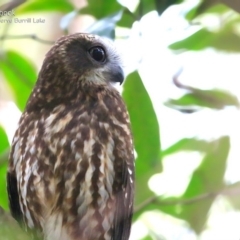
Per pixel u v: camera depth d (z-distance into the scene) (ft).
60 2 40.50
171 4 34.65
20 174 35.68
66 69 37.47
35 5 40.63
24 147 35.63
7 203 39.45
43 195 35.27
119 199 35.65
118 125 36.17
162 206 40.47
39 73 37.78
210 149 40.34
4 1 39.19
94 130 35.58
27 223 36.14
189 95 39.81
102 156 35.27
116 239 36.06
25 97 40.78
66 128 35.50
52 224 35.55
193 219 40.73
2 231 30.09
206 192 40.42
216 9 40.04
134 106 38.47
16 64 40.93
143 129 38.58
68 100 36.73
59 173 35.09
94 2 37.63
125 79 38.40
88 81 37.40
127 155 35.94
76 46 37.99
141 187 39.47
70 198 35.14
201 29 39.52
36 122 35.94
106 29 37.01
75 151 35.14
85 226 35.50
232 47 39.78
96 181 35.12
